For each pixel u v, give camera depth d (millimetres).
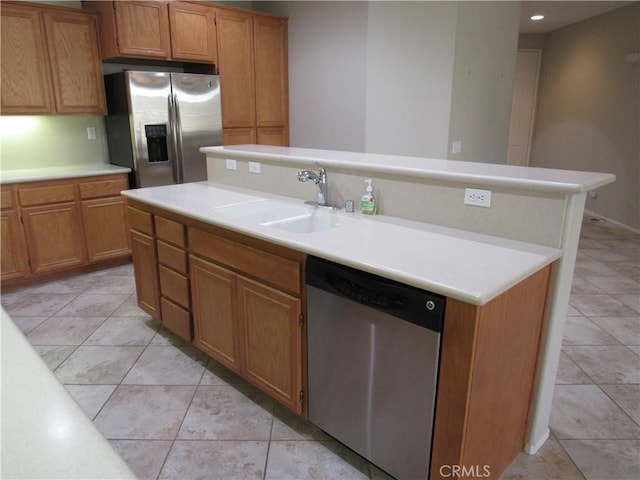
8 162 3795
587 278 3799
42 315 3104
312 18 4582
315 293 1681
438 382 1371
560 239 1599
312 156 2502
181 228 2338
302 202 2422
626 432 1974
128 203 2797
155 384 2328
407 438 1506
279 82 4926
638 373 2416
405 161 2234
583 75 6125
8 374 759
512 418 1673
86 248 3812
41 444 590
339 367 1676
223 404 2172
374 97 4223
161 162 4035
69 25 3658
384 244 1652
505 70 4703
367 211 2109
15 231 3424
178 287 2482
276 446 1896
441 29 3639
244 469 1772
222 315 2201
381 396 1552
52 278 3738
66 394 709
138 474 1746
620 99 5406
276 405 2168
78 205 3707
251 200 2488
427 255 1529
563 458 1819
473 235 1768
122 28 3703
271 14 4750
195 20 4141
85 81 3824
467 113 4062
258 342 2018
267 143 4949
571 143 6457
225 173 3062
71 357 2576
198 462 1807
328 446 1898
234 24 4426
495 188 1719
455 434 1368
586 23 6008
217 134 4375
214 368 2475
